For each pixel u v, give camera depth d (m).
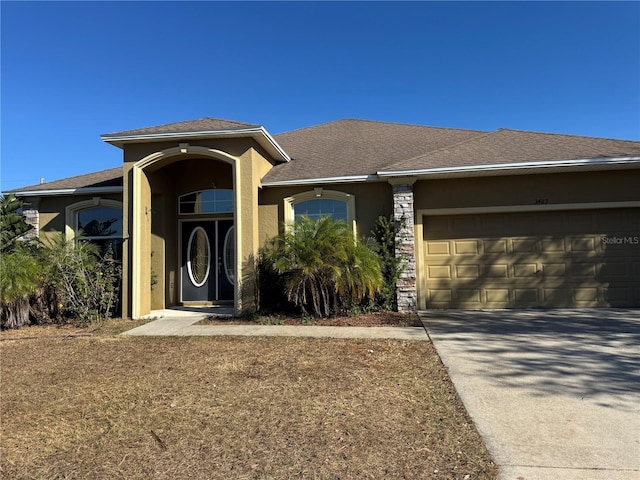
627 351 6.45
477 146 11.55
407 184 10.67
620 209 10.48
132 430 4.00
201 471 3.24
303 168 12.16
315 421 4.11
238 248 10.42
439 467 3.24
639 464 3.25
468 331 8.10
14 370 6.16
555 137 11.74
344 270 9.52
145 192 11.11
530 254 10.77
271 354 6.70
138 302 10.50
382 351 6.77
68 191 12.31
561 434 3.76
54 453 3.59
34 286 9.52
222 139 10.67
